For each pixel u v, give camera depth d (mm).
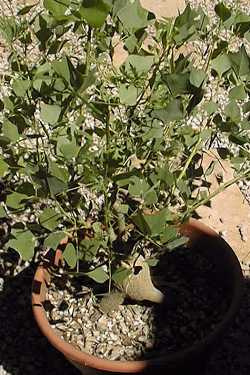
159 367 816
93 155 743
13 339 1020
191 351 820
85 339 875
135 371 813
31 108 771
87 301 905
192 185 898
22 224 790
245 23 753
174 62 776
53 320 890
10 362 996
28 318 1040
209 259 938
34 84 747
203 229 929
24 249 768
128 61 734
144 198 758
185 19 736
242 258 1151
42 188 739
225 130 773
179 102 696
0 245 1104
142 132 798
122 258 854
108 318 895
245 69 730
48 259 900
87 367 831
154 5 1695
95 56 835
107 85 898
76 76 652
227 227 1200
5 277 1082
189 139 822
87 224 841
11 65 811
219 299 908
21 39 814
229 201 1233
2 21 797
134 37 758
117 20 772
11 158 795
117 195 873
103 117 703
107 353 865
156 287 916
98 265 870
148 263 833
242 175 846
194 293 915
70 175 795
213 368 993
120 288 868
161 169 766
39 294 870
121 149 795
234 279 892
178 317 894
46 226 764
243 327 1039
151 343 874
